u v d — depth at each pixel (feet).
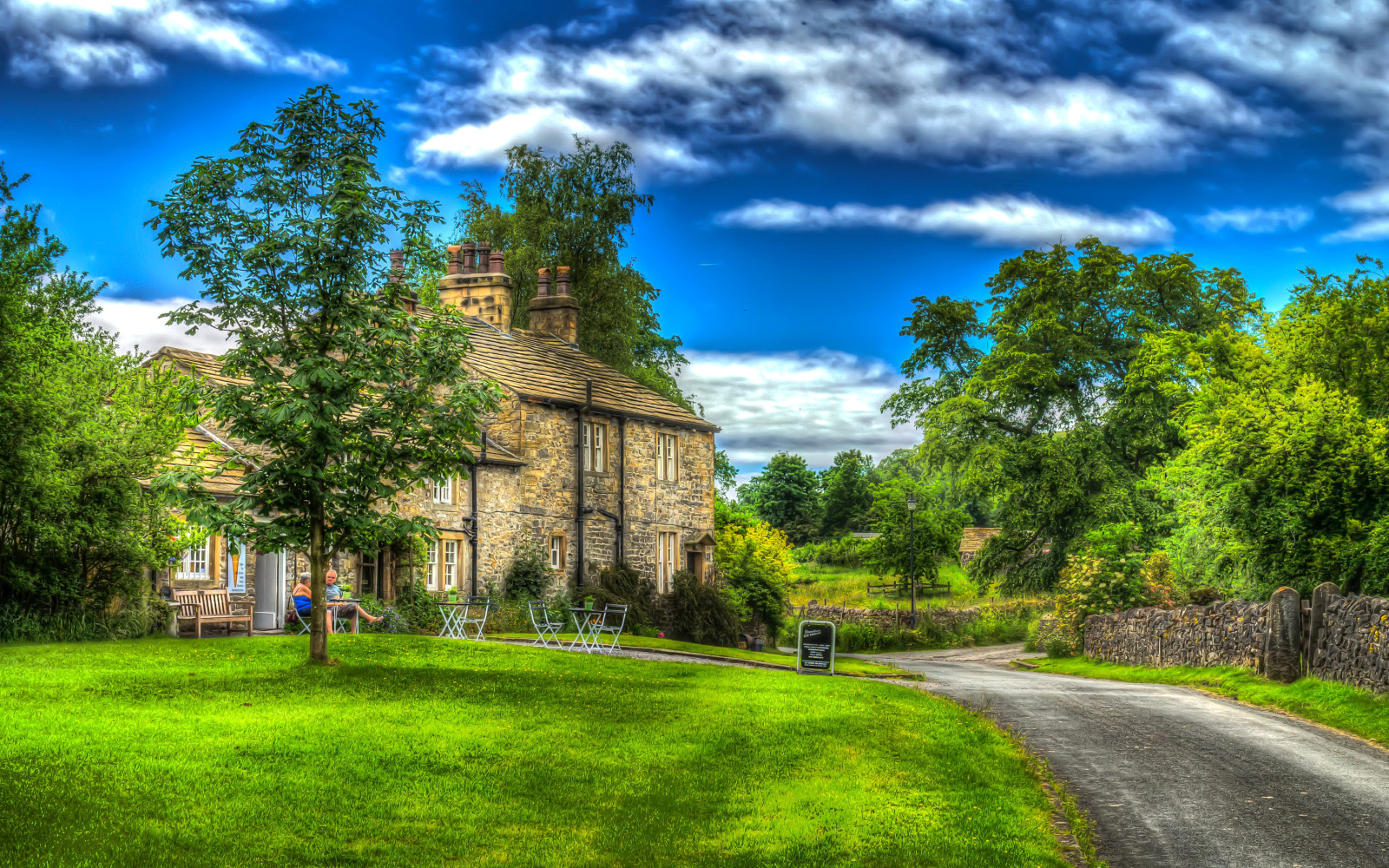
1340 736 49.42
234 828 28.81
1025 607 180.14
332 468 57.16
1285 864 29.63
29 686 47.47
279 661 60.80
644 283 167.53
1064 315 160.56
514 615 102.32
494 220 160.45
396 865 27.45
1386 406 89.20
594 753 39.86
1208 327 156.76
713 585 134.21
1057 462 151.12
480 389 56.03
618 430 122.83
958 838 30.73
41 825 27.14
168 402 75.20
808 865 28.30
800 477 301.43
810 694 55.77
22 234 67.10
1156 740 47.70
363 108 55.31
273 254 53.06
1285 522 76.89
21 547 70.33
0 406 64.44
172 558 76.59
